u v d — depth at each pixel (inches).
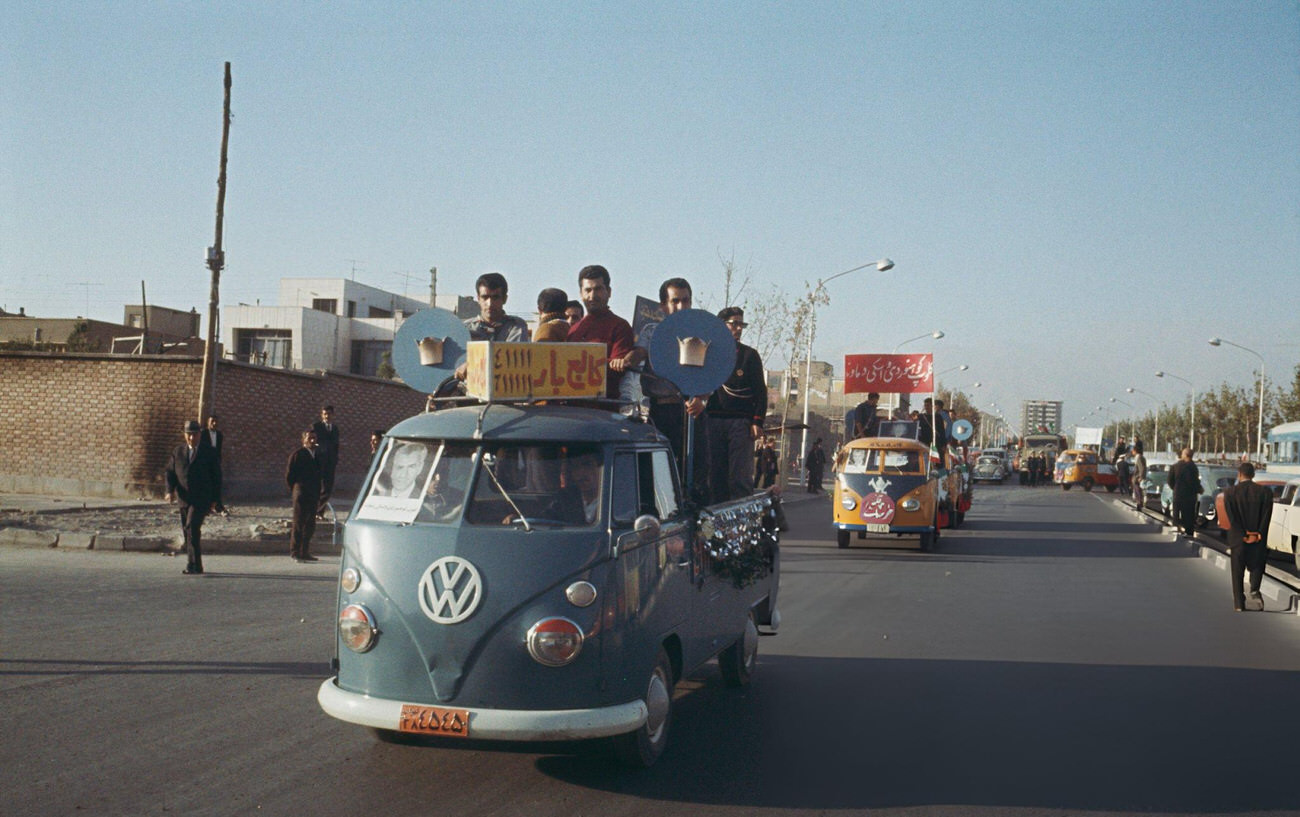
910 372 1088.2
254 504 965.2
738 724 297.0
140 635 392.5
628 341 328.8
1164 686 358.9
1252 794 241.3
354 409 1193.4
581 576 227.1
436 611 225.0
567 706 224.1
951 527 1144.8
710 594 297.1
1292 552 855.1
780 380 2945.4
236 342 2792.8
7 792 220.4
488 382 252.1
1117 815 227.1
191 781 231.1
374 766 246.1
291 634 404.2
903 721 303.7
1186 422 3860.7
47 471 997.8
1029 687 352.8
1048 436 3467.0
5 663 339.6
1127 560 828.6
